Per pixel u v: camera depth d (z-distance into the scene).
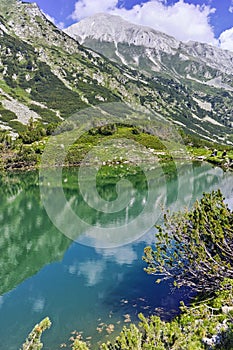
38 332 5.46
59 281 14.73
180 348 6.80
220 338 7.48
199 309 9.67
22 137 78.75
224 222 11.27
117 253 17.55
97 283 14.38
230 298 9.88
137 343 6.72
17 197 38.84
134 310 11.95
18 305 12.73
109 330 10.80
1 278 15.08
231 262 10.93
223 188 37.06
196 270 11.29
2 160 63.28
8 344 10.34
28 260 17.47
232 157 67.25
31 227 24.48
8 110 133.75
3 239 21.42
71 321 11.44
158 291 13.33
